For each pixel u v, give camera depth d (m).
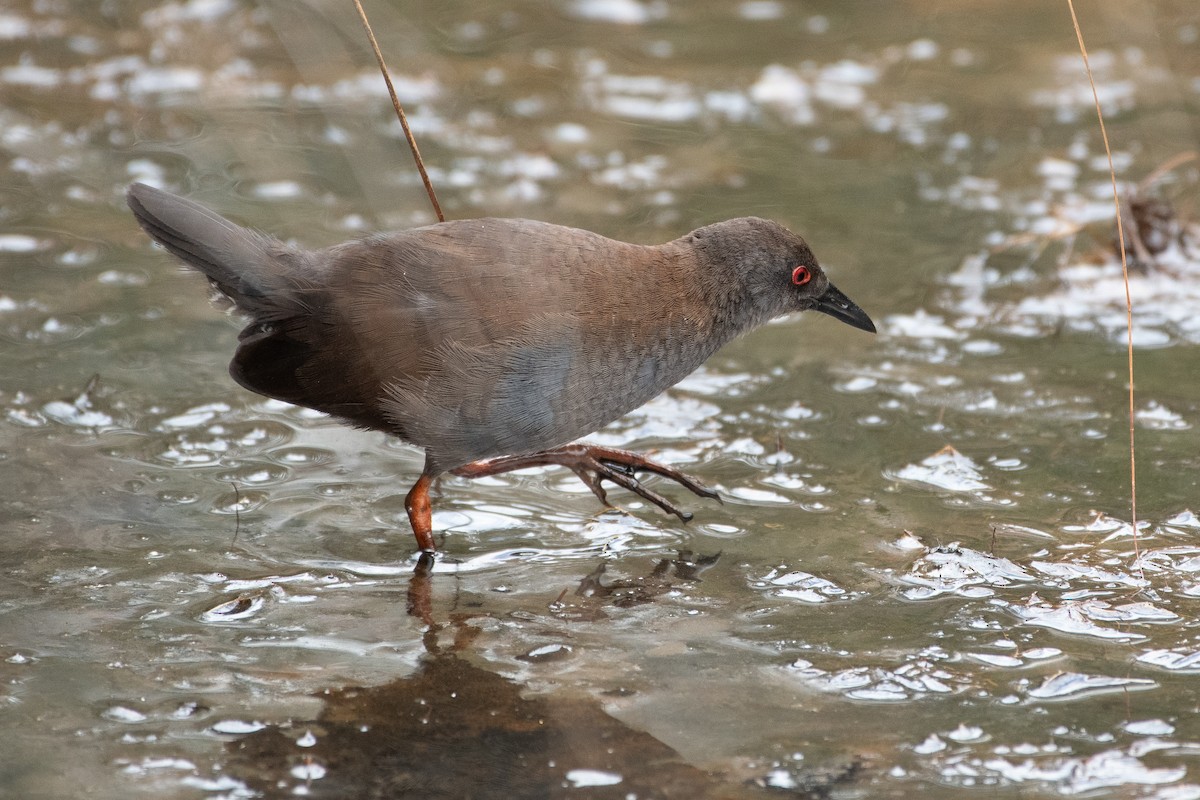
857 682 7.63
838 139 16.06
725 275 9.36
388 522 9.64
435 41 18.17
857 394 11.47
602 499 9.85
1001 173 15.20
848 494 9.95
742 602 8.58
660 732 7.18
